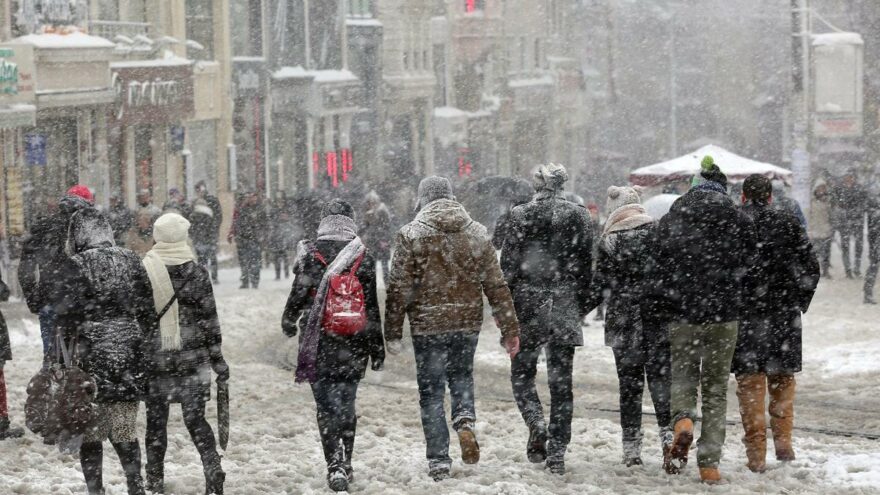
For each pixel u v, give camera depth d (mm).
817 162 128750
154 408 21047
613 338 23031
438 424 22125
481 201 88250
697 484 21562
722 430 21766
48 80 71750
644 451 24750
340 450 21625
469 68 148125
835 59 95250
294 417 29281
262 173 104062
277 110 108812
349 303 21422
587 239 22828
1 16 70375
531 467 22938
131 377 19797
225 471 23281
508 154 157875
